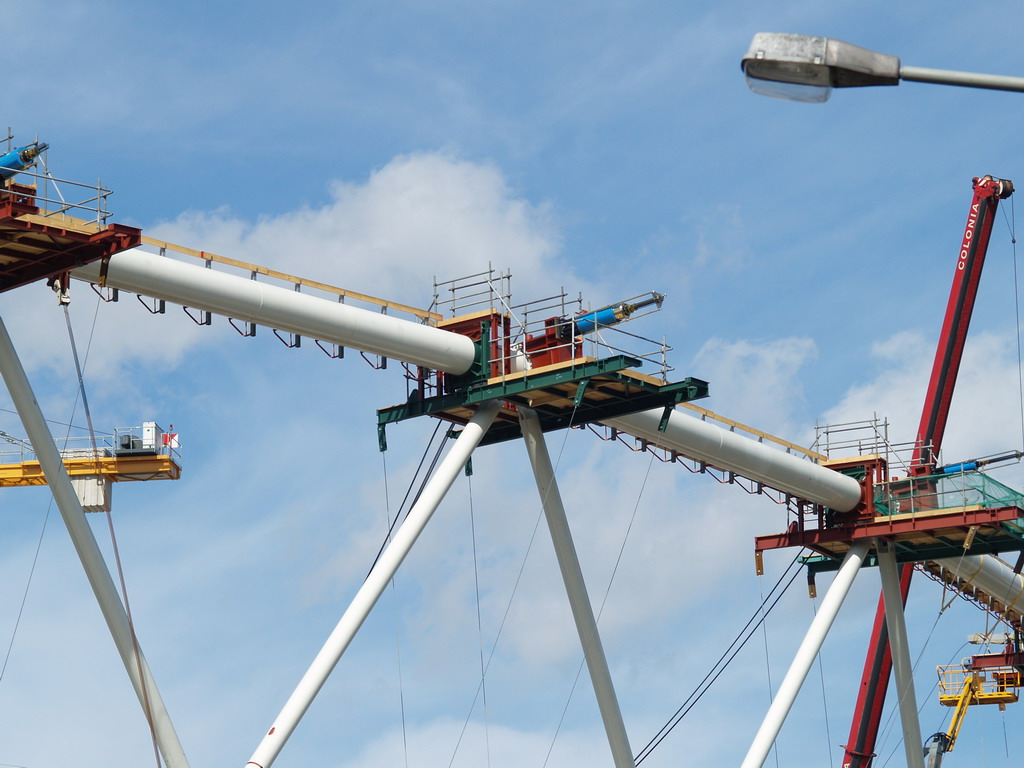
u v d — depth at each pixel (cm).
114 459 6844
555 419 5756
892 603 6619
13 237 4234
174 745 4512
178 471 6900
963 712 9062
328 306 5094
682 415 5975
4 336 4416
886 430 6612
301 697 4781
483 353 5462
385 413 5647
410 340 5272
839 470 6656
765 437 6431
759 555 6675
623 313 5353
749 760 6066
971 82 1811
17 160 4162
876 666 7525
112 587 4506
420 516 5178
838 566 6925
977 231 7706
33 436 4434
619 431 5884
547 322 5466
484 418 5444
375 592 5000
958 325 7700
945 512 6350
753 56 1848
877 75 1823
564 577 5641
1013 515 6234
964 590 7938
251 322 5003
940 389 7694
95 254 4331
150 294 4744
